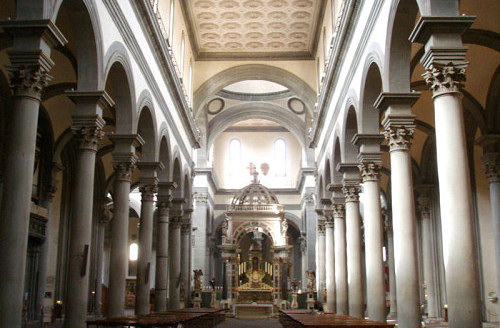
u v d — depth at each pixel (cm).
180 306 2584
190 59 2731
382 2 1283
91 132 1213
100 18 1221
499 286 1555
